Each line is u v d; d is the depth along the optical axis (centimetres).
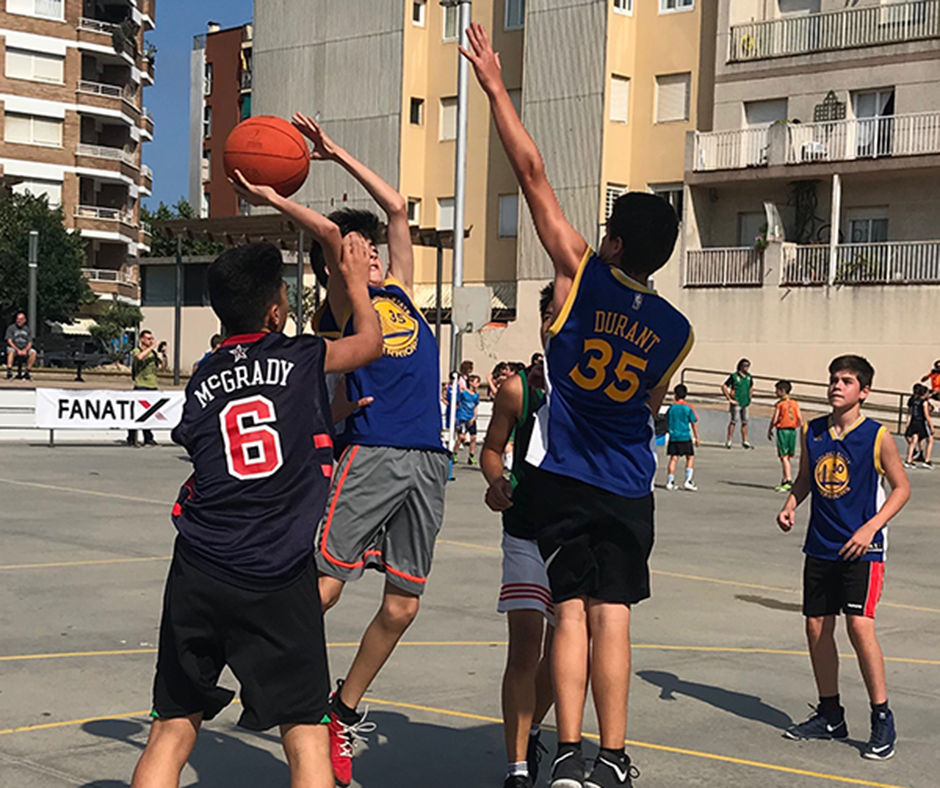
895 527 1508
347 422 491
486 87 416
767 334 3578
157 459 2022
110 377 4103
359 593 907
